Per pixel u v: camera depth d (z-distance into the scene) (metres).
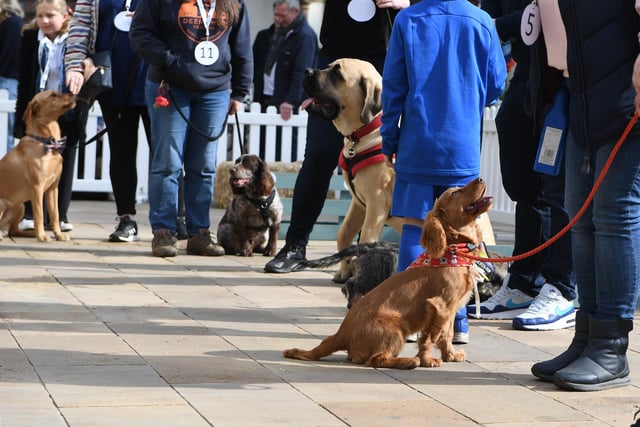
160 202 11.48
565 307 8.07
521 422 5.24
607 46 5.83
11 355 6.38
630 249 5.97
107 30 12.21
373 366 6.42
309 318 8.12
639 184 5.92
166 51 10.99
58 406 5.21
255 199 11.72
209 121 11.55
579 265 6.27
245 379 5.95
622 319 6.08
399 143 7.11
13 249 11.59
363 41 10.16
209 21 11.18
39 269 10.15
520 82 8.31
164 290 9.20
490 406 5.55
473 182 6.28
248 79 12.12
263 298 9.00
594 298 6.23
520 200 8.45
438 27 6.96
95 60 12.05
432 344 6.50
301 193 10.61
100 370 6.05
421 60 6.93
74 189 17.52
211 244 11.81
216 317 8.01
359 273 8.13
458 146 6.91
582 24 5.91
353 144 9.34
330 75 9.23
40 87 13.09
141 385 5.71
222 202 17.62
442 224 6.38
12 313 7.82
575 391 5.97
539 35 6.38
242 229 11.87
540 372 6.18
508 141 8.41
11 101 15.92
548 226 8.41
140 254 11.65
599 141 5.93
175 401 5.39
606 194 5.94
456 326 7.26
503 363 6.71
